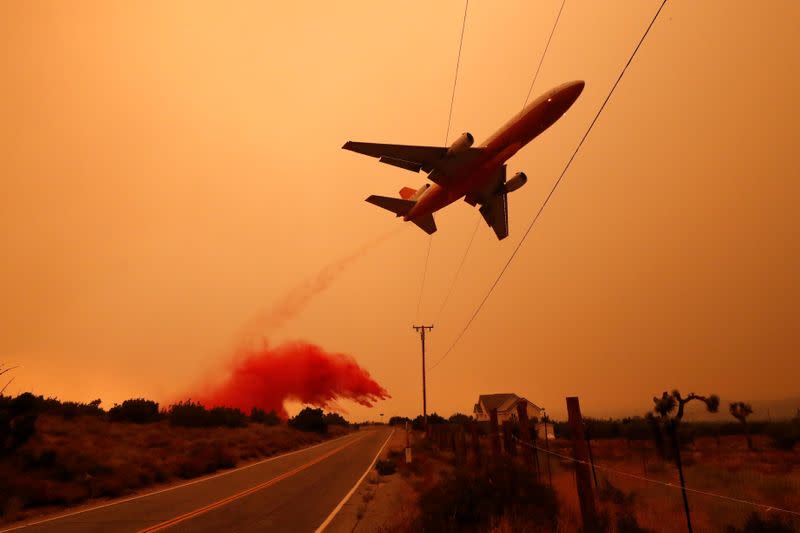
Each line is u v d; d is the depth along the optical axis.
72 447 21.36
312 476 20.70
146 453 23.83
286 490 16.39
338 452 36.06
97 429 30.33
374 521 10.89
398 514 11.27
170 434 34.53
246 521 11.04
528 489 10.02
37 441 20.84
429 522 9.23
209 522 10.95
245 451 30.94
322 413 67.56
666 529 8.85
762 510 9.24
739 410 28.84
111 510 12.80
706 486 13.96
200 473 21.83
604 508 10.02
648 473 17.48
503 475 10.34
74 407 37.06
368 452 35.78
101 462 18.19
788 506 9.97
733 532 8.33
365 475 20.94
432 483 16.11
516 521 8.60
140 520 11.34
